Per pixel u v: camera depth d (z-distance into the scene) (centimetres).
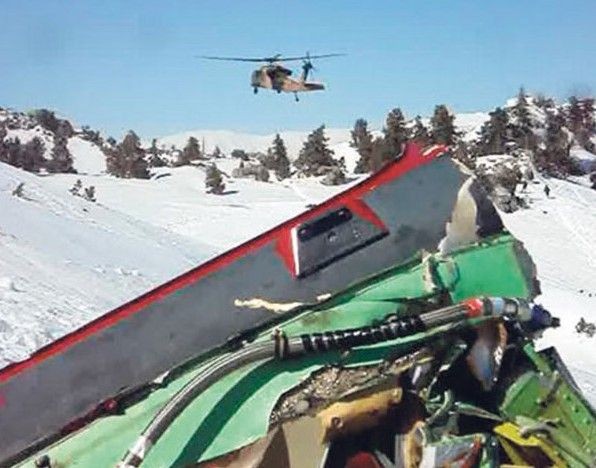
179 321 340
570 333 3027
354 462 329
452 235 350
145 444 310
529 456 347
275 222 4409
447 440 331
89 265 2133
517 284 347
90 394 334
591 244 4644
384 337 329
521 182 5297
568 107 6831
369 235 347
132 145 5709
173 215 4441
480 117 6956
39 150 5612
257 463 318
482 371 341
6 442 329
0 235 2089
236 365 323
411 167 360
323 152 6109
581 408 355
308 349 325
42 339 1172
